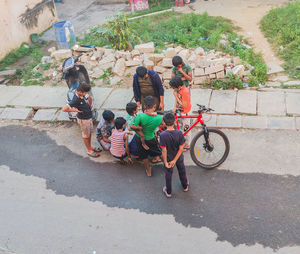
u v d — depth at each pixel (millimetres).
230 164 5352
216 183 5027
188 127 5312
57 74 8727
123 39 9555
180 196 4867
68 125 6898
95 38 11078
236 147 5691
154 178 5285
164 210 4660
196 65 7898
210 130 4984
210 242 4125
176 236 4254
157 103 5641
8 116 7324
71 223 4613
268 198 4656
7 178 5602
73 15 15742
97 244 4262
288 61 8555
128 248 4164
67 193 5156
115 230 4438
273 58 8969
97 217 4672
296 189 4746
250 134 5953
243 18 12500
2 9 10961
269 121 6160
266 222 4297
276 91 7027
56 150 6195
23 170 5758
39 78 8805
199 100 6969
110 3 17062
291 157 5332
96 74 8406
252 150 5586
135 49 8844
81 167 5699
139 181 5254
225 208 4578
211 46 9719
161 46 10109
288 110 6355
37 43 12539
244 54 8852
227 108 6602
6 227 4641
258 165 5258
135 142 5301
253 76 7574
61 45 11172
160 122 4805
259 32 10945
